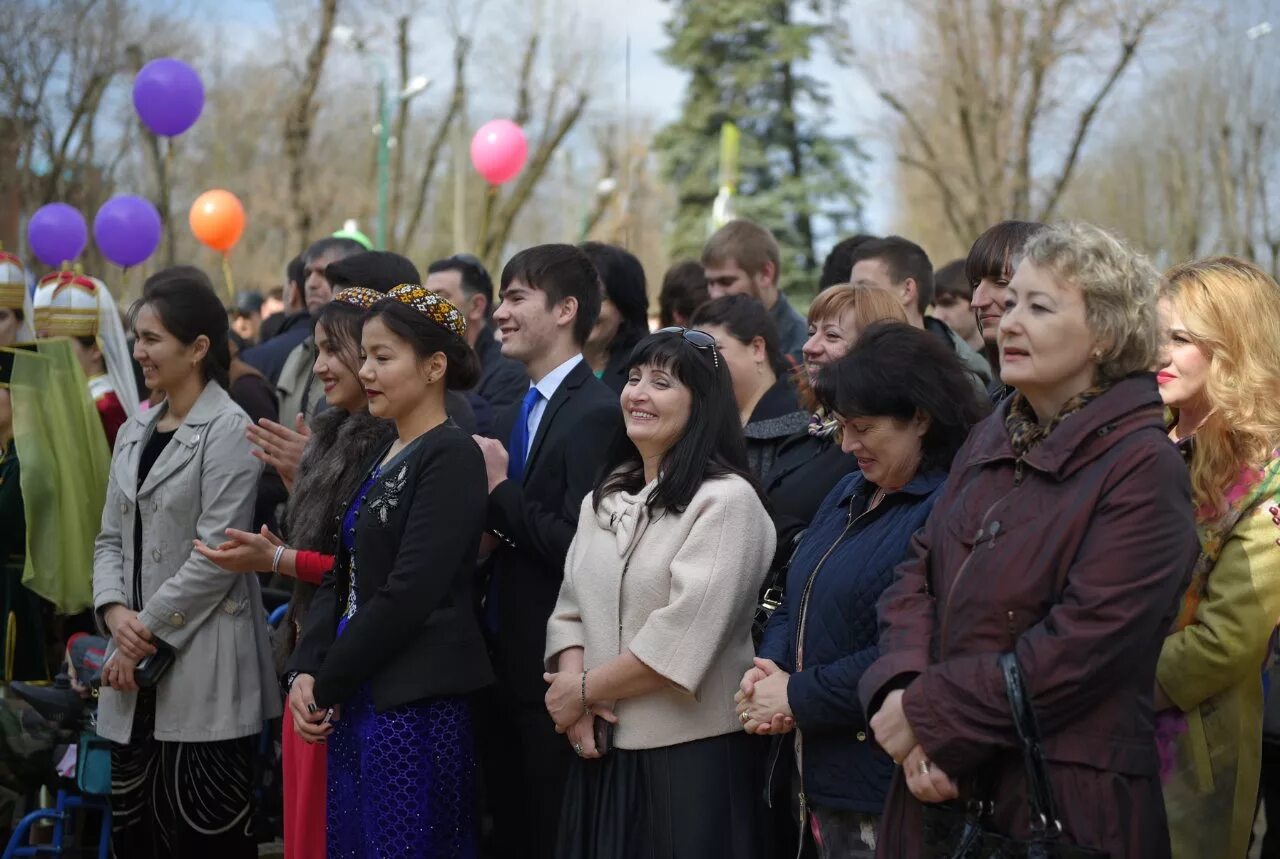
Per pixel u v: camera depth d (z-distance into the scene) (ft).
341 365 13.17
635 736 10.95
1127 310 8.09
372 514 11.80
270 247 84.84
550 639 11.64
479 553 13.37
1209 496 10.16
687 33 113.29
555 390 13.41
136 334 13.97
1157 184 88.79
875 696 8.51
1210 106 77.36
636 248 108.47
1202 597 10.08
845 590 9.97
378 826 11.58
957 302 20.52
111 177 63.72
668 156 112.27
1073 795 7.87
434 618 11.73
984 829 8.14
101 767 14.32
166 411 14.44
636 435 11.37
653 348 11.41
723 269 19.65
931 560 8.87
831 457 12.70
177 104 27.73
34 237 25.62
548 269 13.53
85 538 15.74
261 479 15.23
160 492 13.74
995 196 58.59
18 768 14.69
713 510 10.96
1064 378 8.20
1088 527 7.95
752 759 11.16
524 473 13.19
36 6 53.93
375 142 78.02
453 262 19.83
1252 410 10.08
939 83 62.39
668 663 10.65
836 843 10.05
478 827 13.82
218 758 13.55
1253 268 10.51
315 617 12.41
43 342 15.97
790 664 10.43
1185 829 9.97
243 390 17.16
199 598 13.29
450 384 12.47
